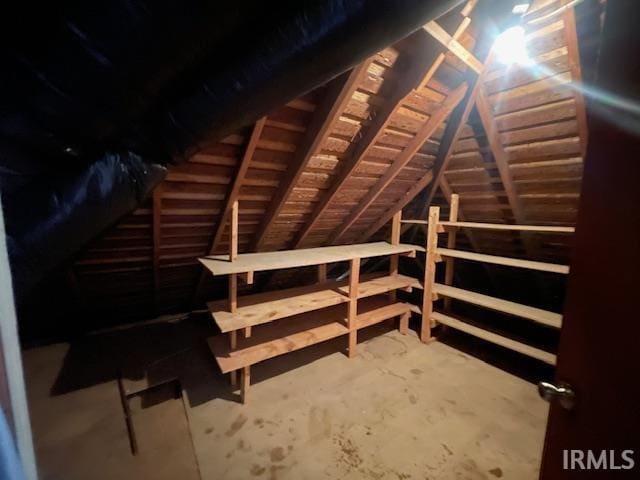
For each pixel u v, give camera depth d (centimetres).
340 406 210
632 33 53
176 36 68
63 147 93
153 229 215
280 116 169
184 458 165
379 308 317
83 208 109
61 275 224
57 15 62
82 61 69
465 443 180
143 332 328
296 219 276
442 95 202
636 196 54
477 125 231
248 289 386
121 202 123
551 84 179
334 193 244
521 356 287
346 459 167
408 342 312
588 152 62
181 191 194
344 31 74
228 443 176
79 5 61
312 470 160
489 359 280
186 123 105
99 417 197
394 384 238
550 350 243
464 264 412
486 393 229
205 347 296
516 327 371
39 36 65
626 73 54
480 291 434
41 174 100
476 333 273
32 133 84
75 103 79
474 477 158
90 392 223
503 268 375
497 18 157
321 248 298
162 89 88
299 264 228
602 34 58
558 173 227
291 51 79
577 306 65
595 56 154
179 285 322
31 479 53
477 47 176
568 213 256
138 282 285
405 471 161
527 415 205
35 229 102
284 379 242
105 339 310
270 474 157
